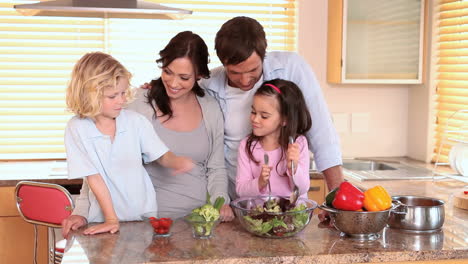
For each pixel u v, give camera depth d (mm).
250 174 2203
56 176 3322
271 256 1667
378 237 1866
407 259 1723
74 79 1937
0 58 3824
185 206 2205
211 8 3906
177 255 1679
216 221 1854
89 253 1698
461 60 3521
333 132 2322
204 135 2262
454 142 3602
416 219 1925
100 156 2008
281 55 2324
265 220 1822
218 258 1650
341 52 3691
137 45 3910
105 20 3867
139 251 1717
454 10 3566
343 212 1811
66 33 3865
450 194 2842
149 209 2090
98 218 2070
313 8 3893
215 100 2332
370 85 4031
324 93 3975
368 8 3680
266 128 2113
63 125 3906
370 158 4016
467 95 3498
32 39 3836
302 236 1871
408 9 3715
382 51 3729
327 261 1682
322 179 3301
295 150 1997
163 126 2219
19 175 3357
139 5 2873
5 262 3379
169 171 2213
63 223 1979
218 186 2221
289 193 2184
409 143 4082
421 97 3922
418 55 3764
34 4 2803
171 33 3916
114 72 1924
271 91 2100
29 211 2945
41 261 3416
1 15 3787
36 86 3883
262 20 3938
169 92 2117
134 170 2066
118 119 2039
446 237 1882
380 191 1837
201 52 2086
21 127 3859
